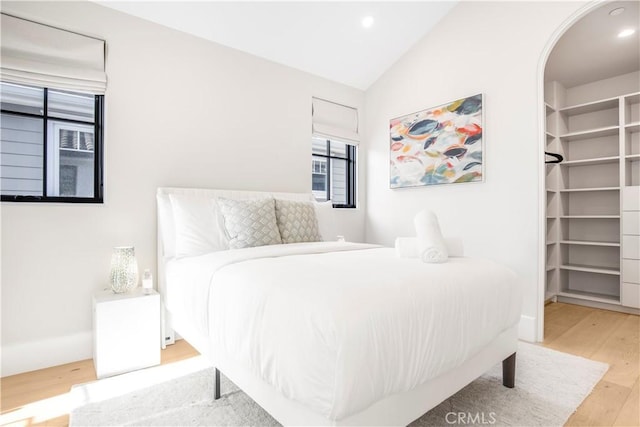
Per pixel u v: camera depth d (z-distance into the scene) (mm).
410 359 1124
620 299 3350
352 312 1021
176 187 2695
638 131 3527
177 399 1722
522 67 2688
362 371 966
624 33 2910
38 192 2416
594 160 3580
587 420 1543
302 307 1077
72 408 1670
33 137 2402
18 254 2074
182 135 2736
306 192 3582
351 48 3408
